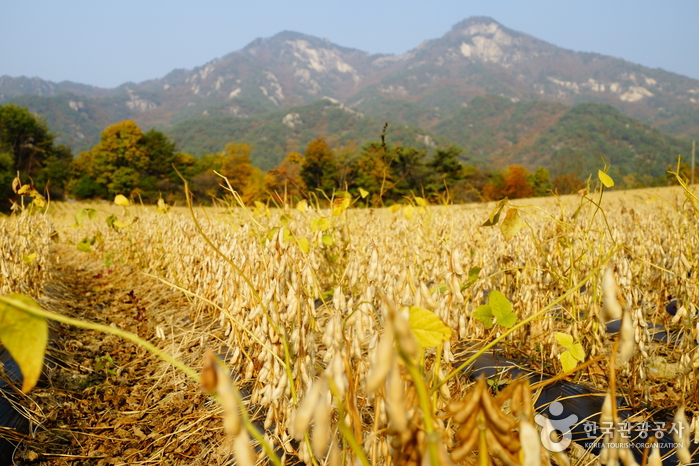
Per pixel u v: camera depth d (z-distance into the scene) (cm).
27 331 95
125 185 6353
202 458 276
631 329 102
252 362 267
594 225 480
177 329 495
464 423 110
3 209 3375
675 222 495
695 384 254
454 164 5775
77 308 653
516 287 370
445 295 189
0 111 5575
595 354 294
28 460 270
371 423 254
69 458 279
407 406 124
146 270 820
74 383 388
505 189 6166
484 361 325
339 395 106
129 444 300
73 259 1309
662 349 375
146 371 422
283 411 208
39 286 638
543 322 314
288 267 205
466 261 430
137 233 923
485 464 107
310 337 204
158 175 7156
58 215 1486
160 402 356
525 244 405
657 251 451
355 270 252
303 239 285
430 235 514
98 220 1473
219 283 365
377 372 80
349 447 167
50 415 319
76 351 462
